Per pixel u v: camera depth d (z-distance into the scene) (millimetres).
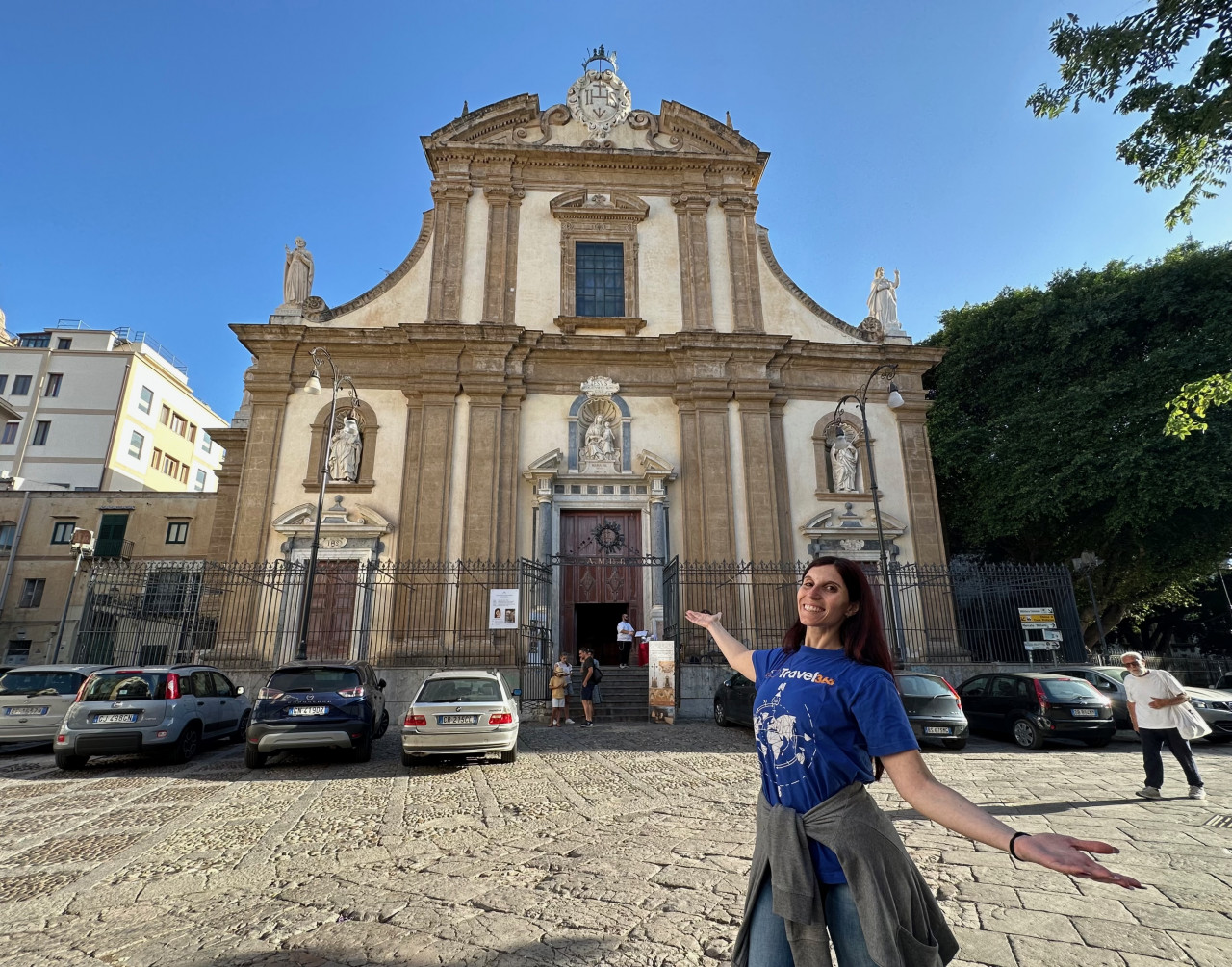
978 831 1752
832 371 21094
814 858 2025
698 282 21531
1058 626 18266
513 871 5156
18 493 30062
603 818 6746
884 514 19859
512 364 19984
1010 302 22922
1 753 12133
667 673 15180
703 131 22781
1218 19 9547
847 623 2320
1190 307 19359
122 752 9945
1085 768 9422
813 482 20094
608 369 20500
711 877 4859
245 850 5859
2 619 28422
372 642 17578
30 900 4680
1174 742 7359
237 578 17672
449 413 19297
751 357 20484
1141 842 5551
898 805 7020
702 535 19047
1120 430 19000
